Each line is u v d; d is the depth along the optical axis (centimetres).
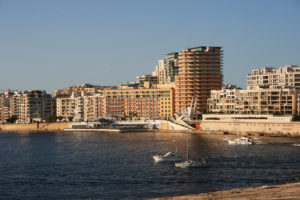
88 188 12425
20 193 12088
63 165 16725
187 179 13250
